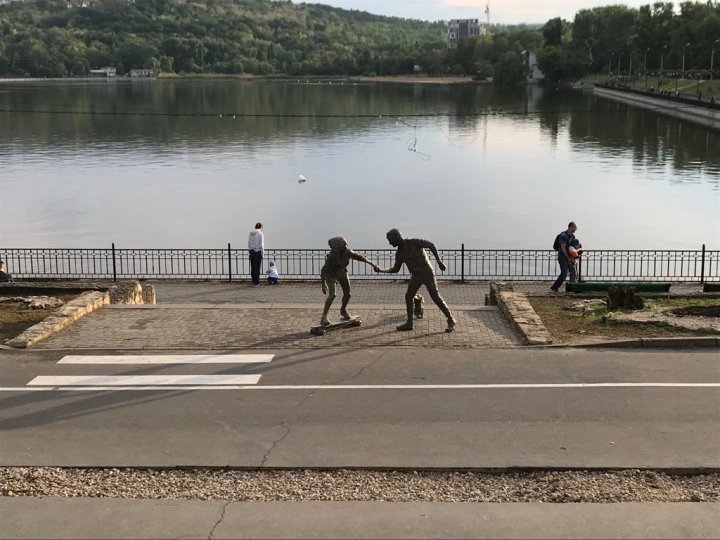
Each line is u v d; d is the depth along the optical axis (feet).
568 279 82.17
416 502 26.99
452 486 28.25
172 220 129.49
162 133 267.80
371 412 34.83
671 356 42.24
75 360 42.65
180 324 50.16
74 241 114.73
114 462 30.17
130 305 55.52
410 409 35.09
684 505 26.61
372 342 45.70
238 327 49.34
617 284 61.21
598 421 33.55
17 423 33.99
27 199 147.74
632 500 27.07
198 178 175.63
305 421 33.88
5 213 134.31
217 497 27.53
